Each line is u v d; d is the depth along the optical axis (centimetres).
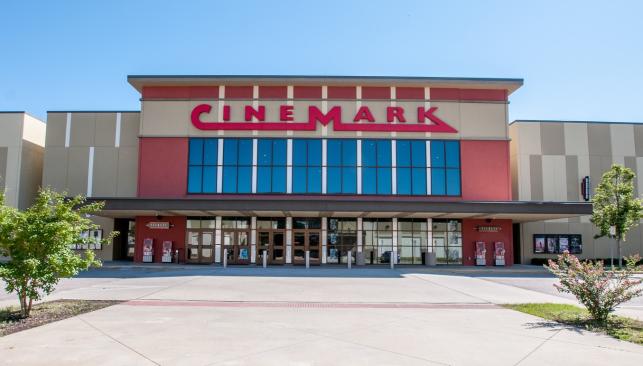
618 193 3281
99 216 3491
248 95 3431
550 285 2211
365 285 2042
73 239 1313
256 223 3416
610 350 908
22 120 3528
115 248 3603
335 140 3397
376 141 3400
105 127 3588
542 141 3750
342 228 3431
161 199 2941
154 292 1741
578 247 3731
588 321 1205
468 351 891
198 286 1939
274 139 3394
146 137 3394
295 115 3419
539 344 953
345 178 3362
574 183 3722
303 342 949
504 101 3447
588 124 3788
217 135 3394
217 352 862
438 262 3416
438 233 3447
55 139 3575
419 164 3388
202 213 3244
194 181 3359
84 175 3547
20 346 895
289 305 1466
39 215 1261
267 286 1958
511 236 3438
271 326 1110
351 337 1001
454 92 3447
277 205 2948
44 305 1399
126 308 1367
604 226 3259
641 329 1123
